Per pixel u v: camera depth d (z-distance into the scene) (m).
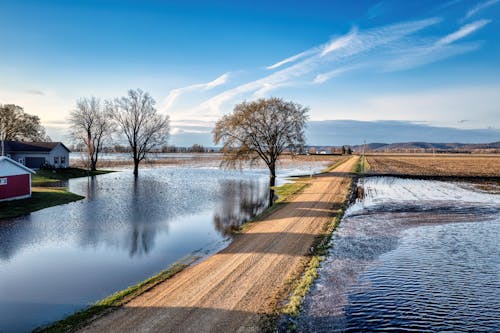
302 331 8.15
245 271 11.88
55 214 22.86
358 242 15.78
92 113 58.19
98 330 8.05
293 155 47.78
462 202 27.27
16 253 14.60
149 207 25.59
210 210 24.50
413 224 19.55
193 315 8.73
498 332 8.47
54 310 9.46
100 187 37.66
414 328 8.52
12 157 50.81
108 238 16.97
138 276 11.96
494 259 13.69
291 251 14.12
